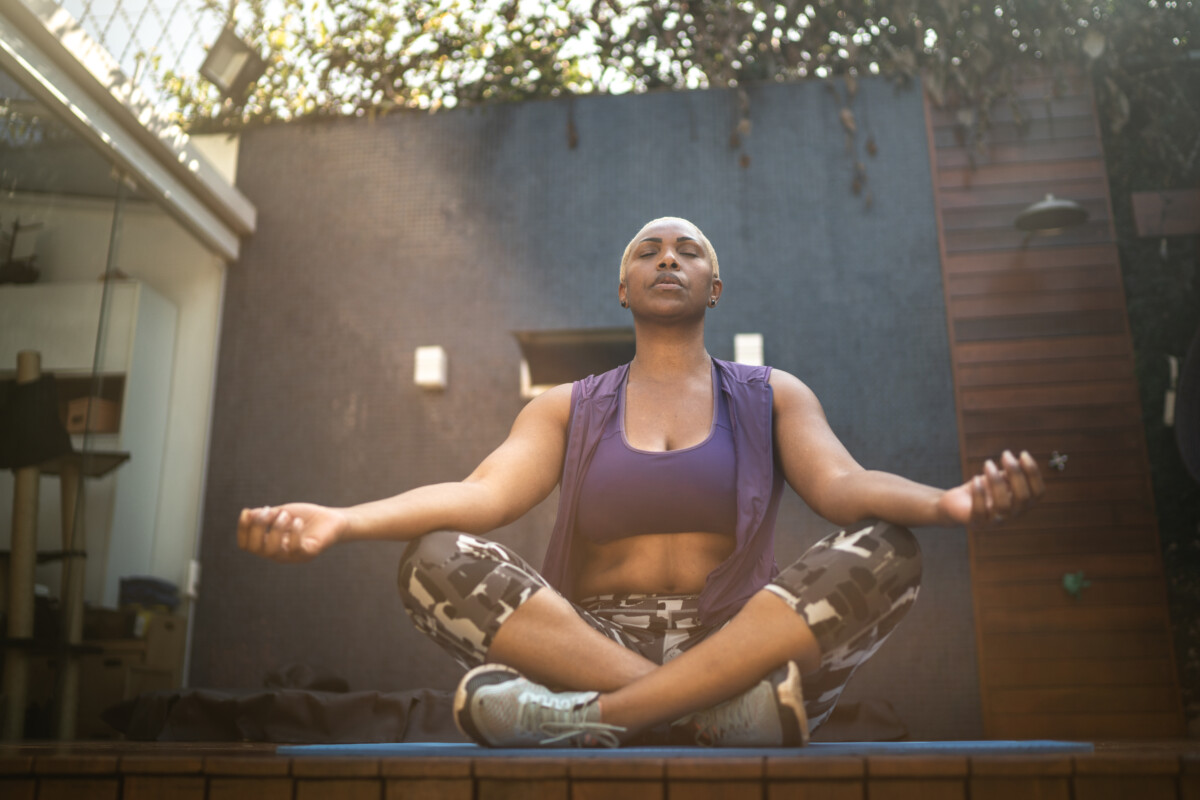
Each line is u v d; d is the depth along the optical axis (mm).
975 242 4496
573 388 1586
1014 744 1214
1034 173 4547
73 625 3637
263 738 3059
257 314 4738
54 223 3664
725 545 1433
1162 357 4293
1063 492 4188
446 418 4539
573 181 4758
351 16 4898
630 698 1091
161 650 4094
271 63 4902
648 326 1577
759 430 1458
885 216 4566
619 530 1416
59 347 3691
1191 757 822
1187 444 4039
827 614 1123
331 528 1128
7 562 3371
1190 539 4098
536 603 1188
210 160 4961
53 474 3617
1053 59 4641
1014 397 4312
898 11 4664
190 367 4605
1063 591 4078
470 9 4883
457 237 4750
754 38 4812
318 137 4934
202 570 4418
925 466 4285
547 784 847
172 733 3062
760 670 1111
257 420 4602
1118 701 3957
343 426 4578
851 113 4691
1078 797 819
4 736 3211
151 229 4289
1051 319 4375
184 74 4906
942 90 4641
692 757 858
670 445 1475
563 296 4629
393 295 4711
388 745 1285
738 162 4695
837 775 829
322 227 4828
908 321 4445
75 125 3686
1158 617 4031
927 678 4031
